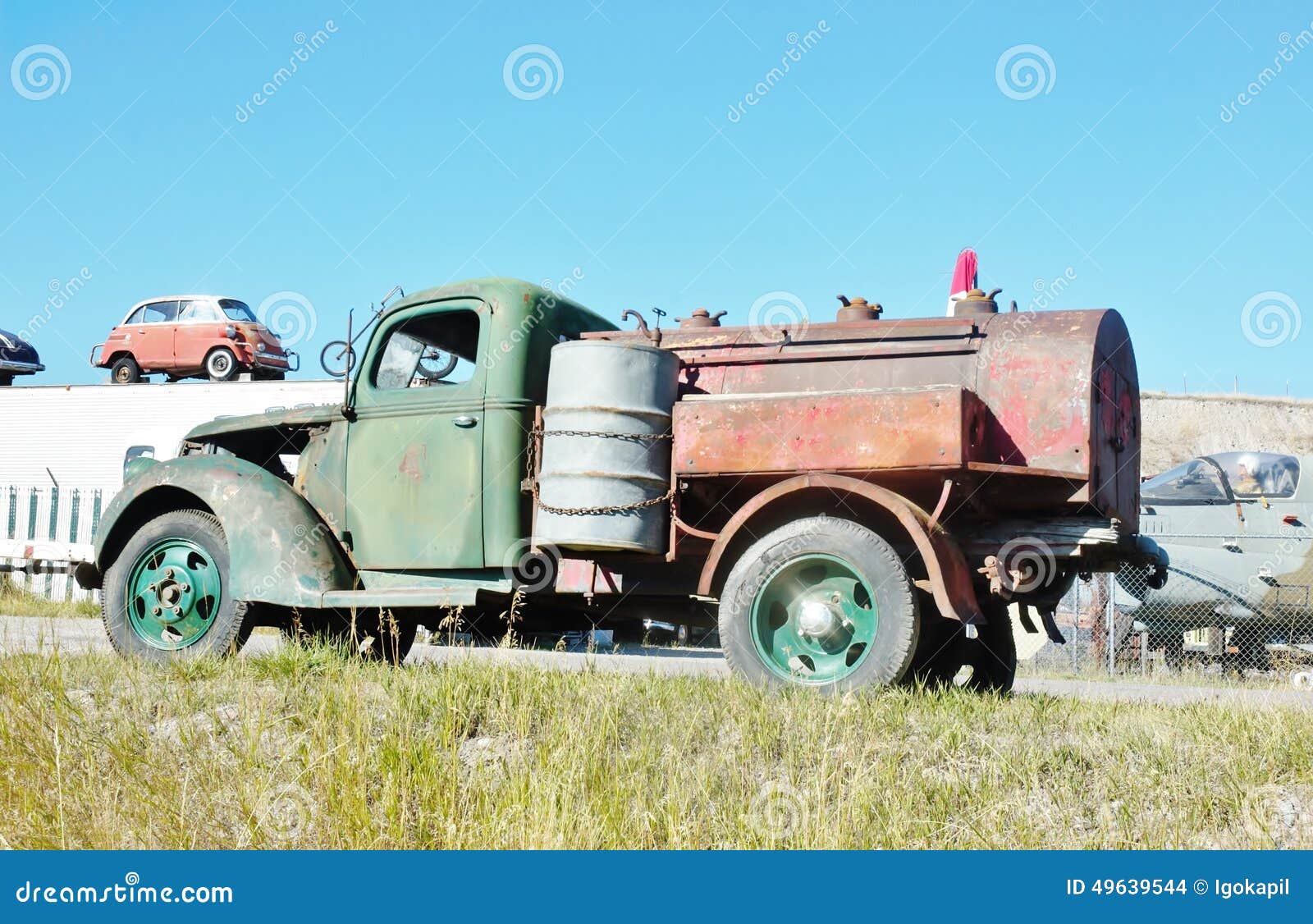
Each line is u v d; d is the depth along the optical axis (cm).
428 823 443
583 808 430
